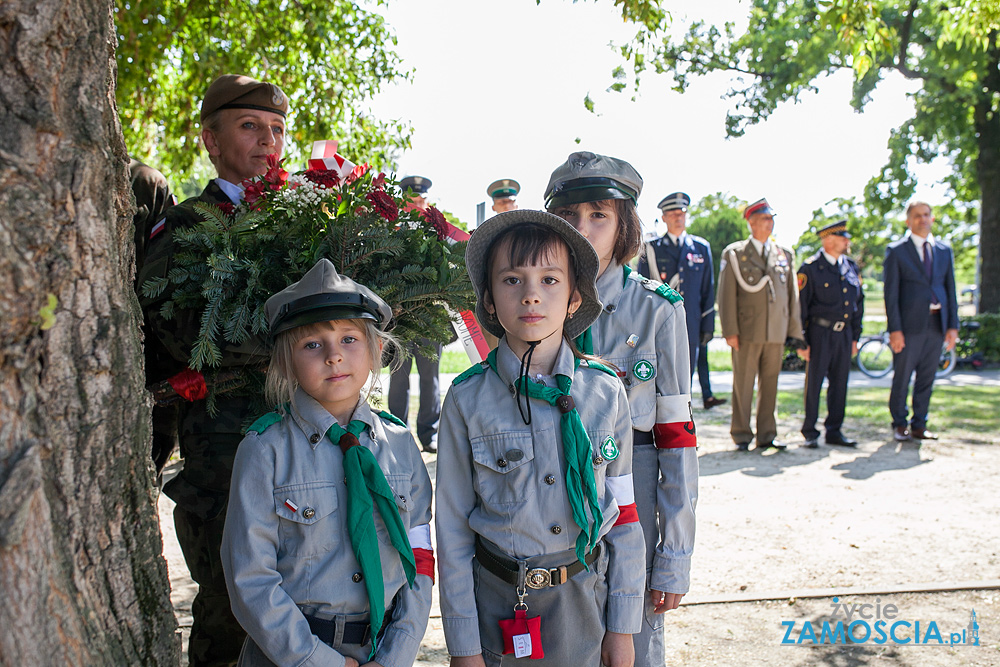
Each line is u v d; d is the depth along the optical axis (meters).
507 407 1.69
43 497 1.13
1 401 1.11
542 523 1.61
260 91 2.72
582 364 1.78
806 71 13.42
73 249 1.18
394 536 1.58
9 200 1.10
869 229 22.94
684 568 1.90
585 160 1.95
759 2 13.84
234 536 1.54
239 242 2.01
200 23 5.82
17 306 1.10
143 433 1.38
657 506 1.96
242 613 1.50
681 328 1.99
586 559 1.61
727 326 6.10
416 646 1.62
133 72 5.46
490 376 1.74
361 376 1.67
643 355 1.94
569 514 1.62
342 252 2.02
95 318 1.23
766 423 6.21
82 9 1.18
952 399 8.73
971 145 15.05
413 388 8.71
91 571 1.25
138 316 1.43
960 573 3.47
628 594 1.68
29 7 1.11
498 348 1.76
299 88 6.33
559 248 1.67
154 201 3.19
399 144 6.85
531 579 1.60
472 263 1.76
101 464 1.27
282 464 1.59
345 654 1.54
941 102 14.63
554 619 1.62
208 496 2.10
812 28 13.07
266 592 1.48
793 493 4.85
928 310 6.24
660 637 1.96
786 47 13.65
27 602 1.10
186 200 2.56
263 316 1.90
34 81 1.13
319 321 1.60
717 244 27.48
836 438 6.35
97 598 1.26
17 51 1.11
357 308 1.65
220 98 2.71
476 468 1.67
